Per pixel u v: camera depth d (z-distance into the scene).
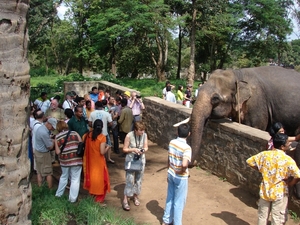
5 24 3.57
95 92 12.06
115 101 10.44
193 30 30.97
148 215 5.86
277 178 4.51
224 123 7.34
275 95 8.00
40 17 18.31
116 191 6.94
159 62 37.50
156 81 37.22
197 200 6.46
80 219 5.34
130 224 5.28
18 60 3.68
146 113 11.09
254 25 33.38
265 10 31.17
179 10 33.16
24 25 3.73
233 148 7.03
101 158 5.97
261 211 4.70
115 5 29.70
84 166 6.04
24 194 3.88
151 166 8.48
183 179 5.01
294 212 5.71
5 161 3.68
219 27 30.88
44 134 6.31
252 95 7.80
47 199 5.84
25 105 3.78
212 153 7.73
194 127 6.93
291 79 8.29
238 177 6.93
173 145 5.03
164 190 6.96
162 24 30.12
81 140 6.11
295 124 8.12
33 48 44.06
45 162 6.48
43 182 6.90
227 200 6.45
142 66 44.59
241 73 8.00
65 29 40.69
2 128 3.63
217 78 7.55
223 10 30.69
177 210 5.08
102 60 43.00
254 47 35.41
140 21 28.17
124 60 43.91
